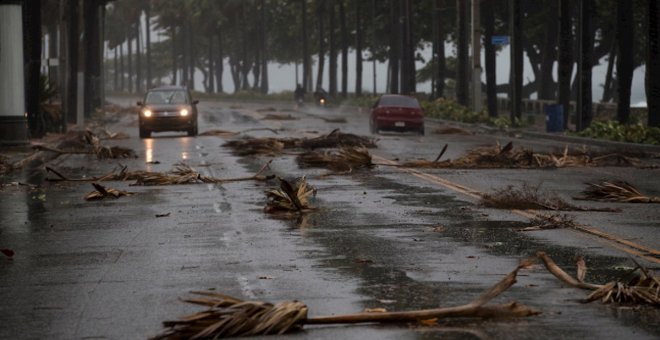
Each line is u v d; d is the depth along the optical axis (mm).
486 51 82438
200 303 12414
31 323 12992
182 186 31375
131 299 14352
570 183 31766
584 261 16750
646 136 53031
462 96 89938
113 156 43781
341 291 14656
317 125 77438
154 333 12312
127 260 17781
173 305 13883
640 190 29750
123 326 12711
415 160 41594
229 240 19922
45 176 36375
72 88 78562
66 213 25172
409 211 24422
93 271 16750
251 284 15281
